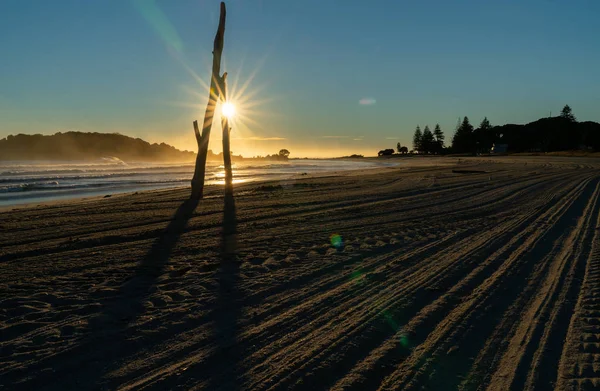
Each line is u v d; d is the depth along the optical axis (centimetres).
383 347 441
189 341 457
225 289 629
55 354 425
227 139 1959
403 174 3591
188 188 2441
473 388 368
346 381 377
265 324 502
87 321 508
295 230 1098
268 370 396
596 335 466
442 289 621
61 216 1359
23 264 777
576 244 902
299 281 670
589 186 2172
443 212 1395
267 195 1917
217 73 1700
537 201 1633
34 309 548
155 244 941
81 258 820
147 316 525
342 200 1722
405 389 365
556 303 562
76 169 5525
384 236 1012
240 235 1035
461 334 471
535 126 12200
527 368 400
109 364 407
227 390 362
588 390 362
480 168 4412
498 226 1126
